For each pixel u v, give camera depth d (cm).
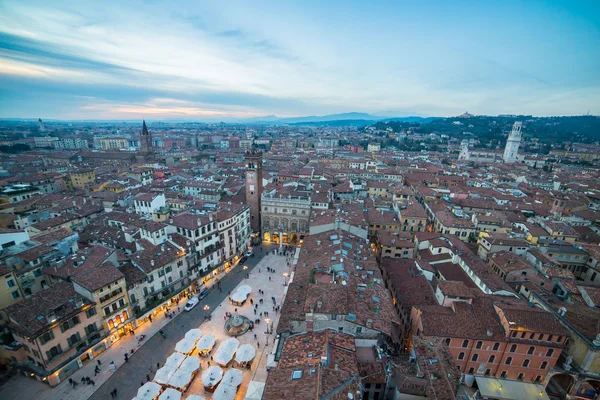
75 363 5597
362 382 4181
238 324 6694
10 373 5488
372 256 7456
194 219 8631
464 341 5234
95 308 5869
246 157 11162
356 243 7875
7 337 5559
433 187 17375
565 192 16988
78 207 11019
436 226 11425
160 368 5481
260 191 11794
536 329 5100
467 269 7612
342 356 4138
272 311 7481
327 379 3541
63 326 5369
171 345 6341
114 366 5675
